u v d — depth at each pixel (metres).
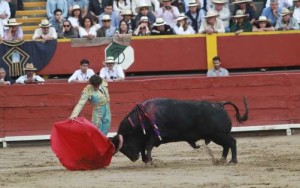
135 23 30.09
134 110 19.59
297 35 30.09
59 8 30.39
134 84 27.61
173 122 19.36
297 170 18.06
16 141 27.50
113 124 27.53
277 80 28.14
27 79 28.27
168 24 30.45
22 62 28.86
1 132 27.41
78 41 29.14
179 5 31.78
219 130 19.48
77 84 27.50
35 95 27.53
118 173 18.30
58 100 27.53
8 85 27.45
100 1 30.66
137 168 19.36
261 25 30.27
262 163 19.70
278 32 29.98
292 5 31.59
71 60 29.17
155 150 24.03
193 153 23.09
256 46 29.91
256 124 28.05
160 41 29.53
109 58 28.12
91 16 29.89
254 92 28.05
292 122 28.14
